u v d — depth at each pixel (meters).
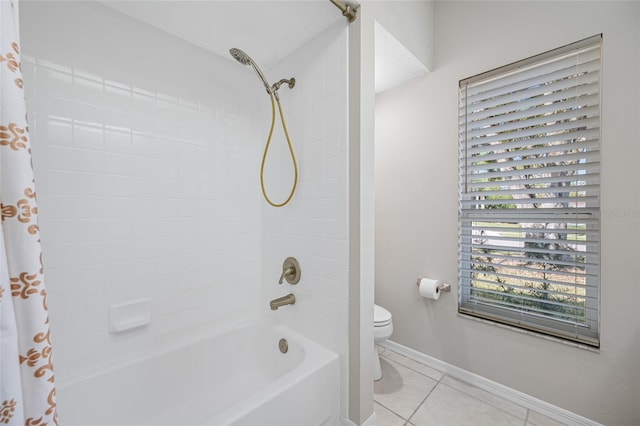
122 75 1.36
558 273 1.54
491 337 1.77
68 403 1.15
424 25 1.88
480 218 1.83
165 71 1.51
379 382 1.86
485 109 1.78
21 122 0.49
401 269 2.21
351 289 1.33
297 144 1.62
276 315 1.80
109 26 1.32
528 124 1.61
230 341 1.70
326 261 1.46
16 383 0.46
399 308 2.23
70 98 1.21
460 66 1.87
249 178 1.88
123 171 1.37
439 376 1.93
